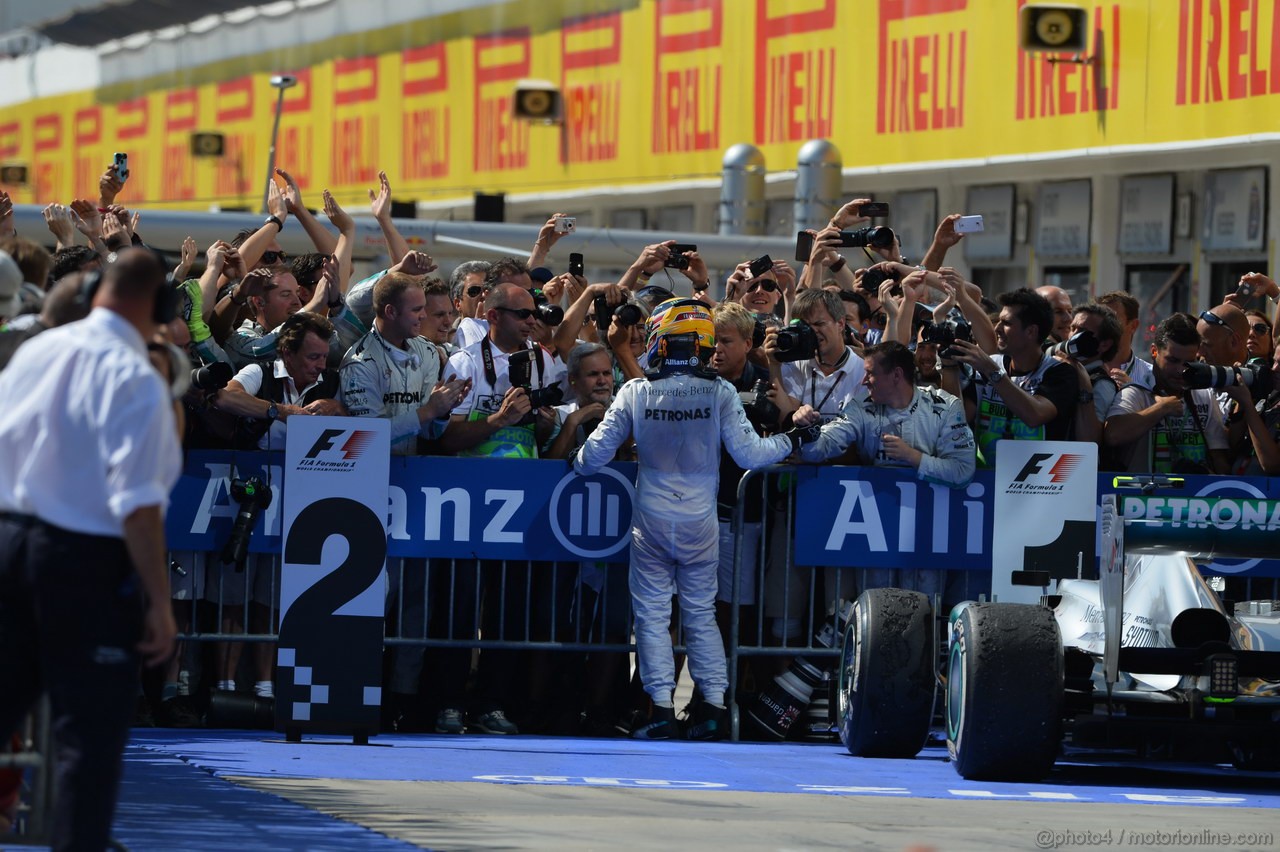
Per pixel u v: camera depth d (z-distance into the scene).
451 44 84.75
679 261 34.69
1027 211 64.69
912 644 27.47
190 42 101.00
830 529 32.09
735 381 33.09
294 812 20.52
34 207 55.84
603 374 32.12
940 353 31.44
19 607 15.41
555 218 36.94
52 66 115.56
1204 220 58.19
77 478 15.14
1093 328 33.19
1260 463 33.31
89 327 15.41
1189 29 53.53
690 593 31.20
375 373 30.69
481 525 31.52
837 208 61.94
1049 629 25.25
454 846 18.27
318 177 93.06
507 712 32.25
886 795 23.67
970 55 60.72
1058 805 23.12
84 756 15.12
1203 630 25.83
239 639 30.83
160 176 103.62
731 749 29.31
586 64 77.75
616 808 21.70
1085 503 31.22
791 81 67.94
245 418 30.59
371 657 28.30
